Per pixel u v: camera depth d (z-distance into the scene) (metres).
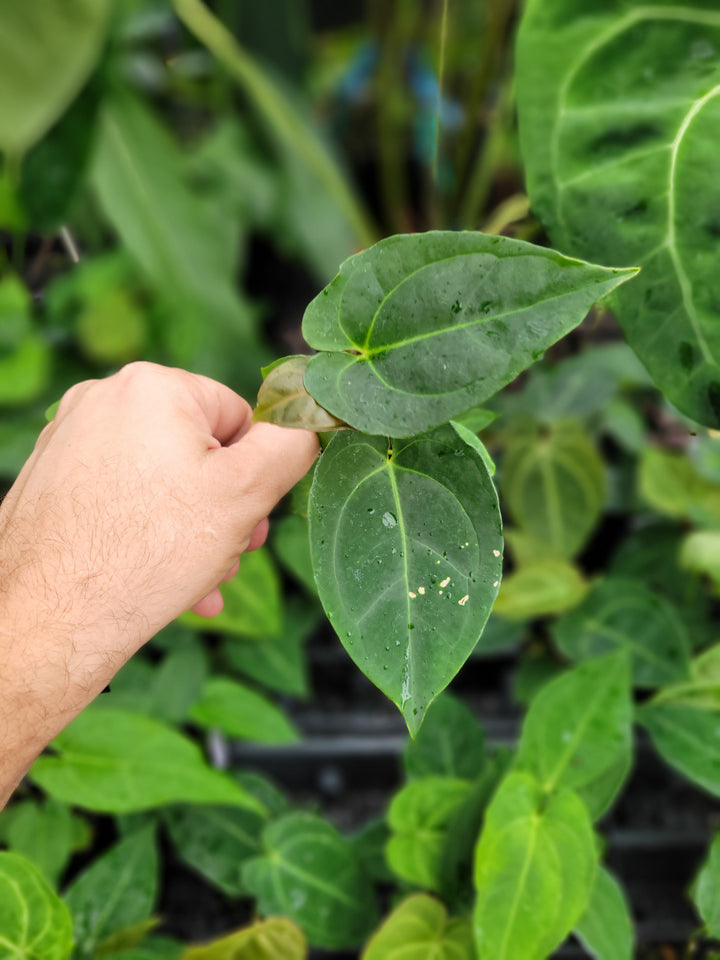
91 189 1.18
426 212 1.30
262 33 1.04
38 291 1.18
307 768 1.02
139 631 0.56
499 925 0.61
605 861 0.91
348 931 0.75
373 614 0.43
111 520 0.54
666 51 0.52
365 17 1.23
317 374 0.43
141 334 1.21
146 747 0.77
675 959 0.82
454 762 0.82
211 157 1.20
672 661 0.83
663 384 0.53
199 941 0.85
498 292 0.41
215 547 0.55
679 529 1.03
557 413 1.01
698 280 0.51
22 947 0.63
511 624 0.96
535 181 0.54
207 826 0.84
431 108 1.22
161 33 1.13
